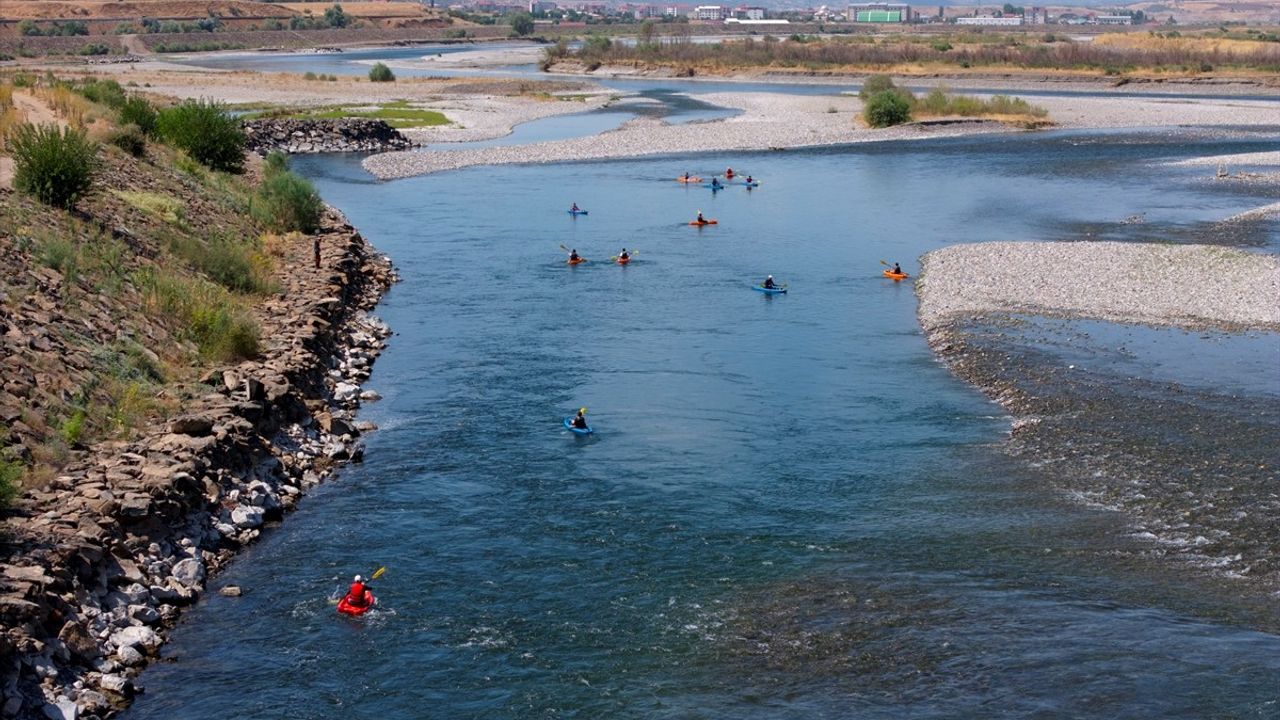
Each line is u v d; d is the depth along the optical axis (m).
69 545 20.33
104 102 72.12
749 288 47.09
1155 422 31.02
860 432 31.00
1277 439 29.47
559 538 24.62
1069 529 24.92
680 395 34.00
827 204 66.81
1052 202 66.06
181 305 34.97
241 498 25.39
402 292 46.69
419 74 180.62
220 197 53.72
